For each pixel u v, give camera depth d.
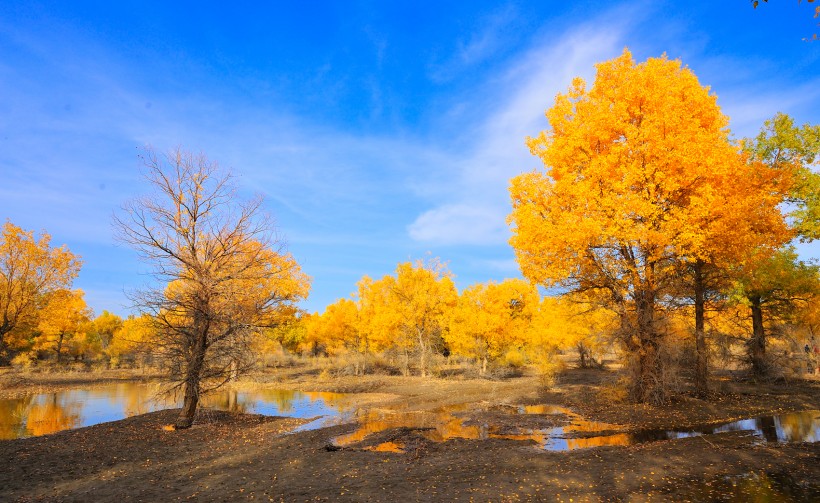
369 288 42.06
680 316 18.52
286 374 40.81
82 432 14.23
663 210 13.83
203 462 10.32
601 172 13.82
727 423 12.96
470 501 7.01
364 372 41.56
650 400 16.05
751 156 20.06
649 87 14.34
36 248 31.56
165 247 15.52
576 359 54.22
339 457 10.45
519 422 14.66
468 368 38.94
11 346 40.50
